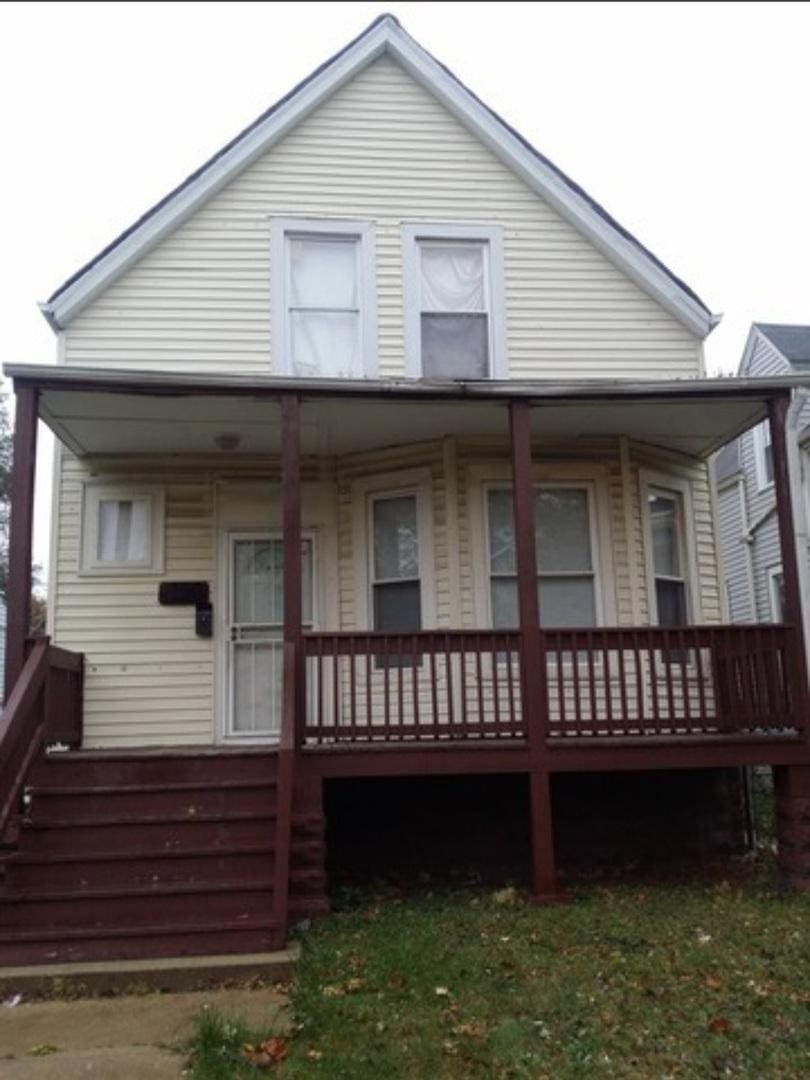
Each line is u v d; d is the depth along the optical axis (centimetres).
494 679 672
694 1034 404
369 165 903
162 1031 425
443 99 918
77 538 838
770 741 675
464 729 658
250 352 855
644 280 908
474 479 829
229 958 504
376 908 628
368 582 844
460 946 523
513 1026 409
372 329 868
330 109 909
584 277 908
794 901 622
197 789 590
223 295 863
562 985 459
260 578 859
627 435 850
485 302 896
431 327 887
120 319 849
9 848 558
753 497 1595
